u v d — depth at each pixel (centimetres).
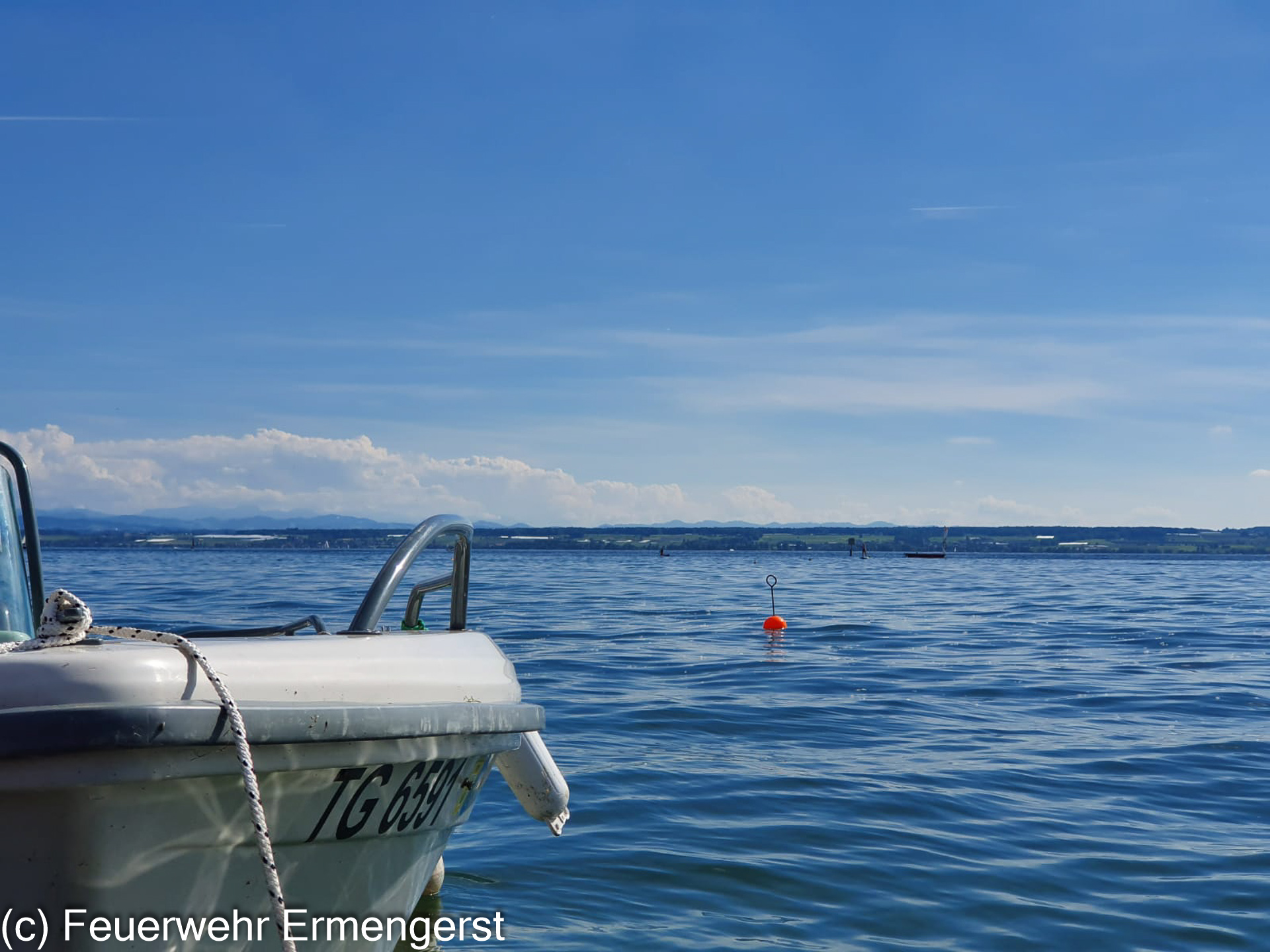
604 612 2609
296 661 290
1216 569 9019
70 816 245
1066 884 582
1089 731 1042
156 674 253
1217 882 588
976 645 1897
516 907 532
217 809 267
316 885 306
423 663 331
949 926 519
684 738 980
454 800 360
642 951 477
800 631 2162
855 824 689
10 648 268
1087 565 10131
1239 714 1153
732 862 607
